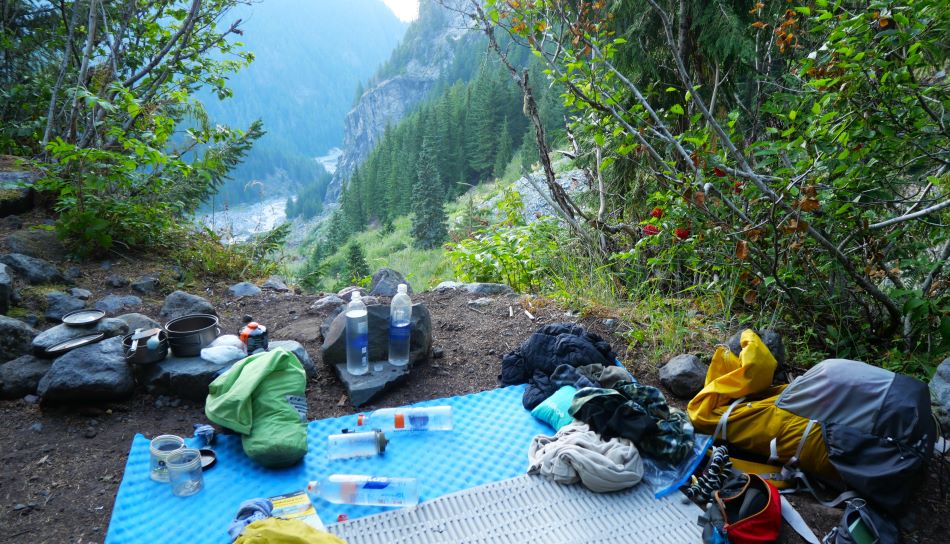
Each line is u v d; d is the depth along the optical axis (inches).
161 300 190.5
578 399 118.3
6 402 127.6
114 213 210.1
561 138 286.5
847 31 128.0
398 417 123.9
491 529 96.2
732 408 117.3
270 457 109.3
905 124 135.0
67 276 189.6
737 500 99.8
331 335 149.6
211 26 279.0
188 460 105.7
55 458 113.0
